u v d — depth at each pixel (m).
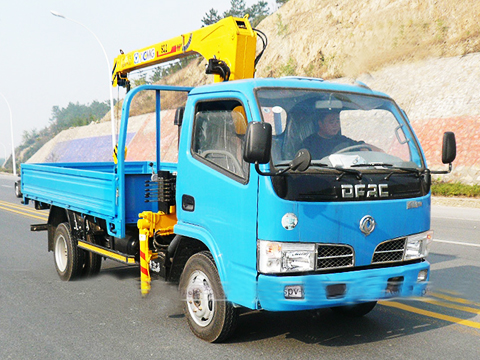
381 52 29.12
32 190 8.68
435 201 17.27
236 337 5.09
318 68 33.56
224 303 4.73
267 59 39.16
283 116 4.61
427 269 4.88
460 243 10.16
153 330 5.35
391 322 5.51
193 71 38.12
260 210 4.27
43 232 12.16
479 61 23.80
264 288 4.25
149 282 5.83
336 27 34.19
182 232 5.20
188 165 5.16
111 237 6.66
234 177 4.57
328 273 4.36
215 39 7.11
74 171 7.04
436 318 5.63
